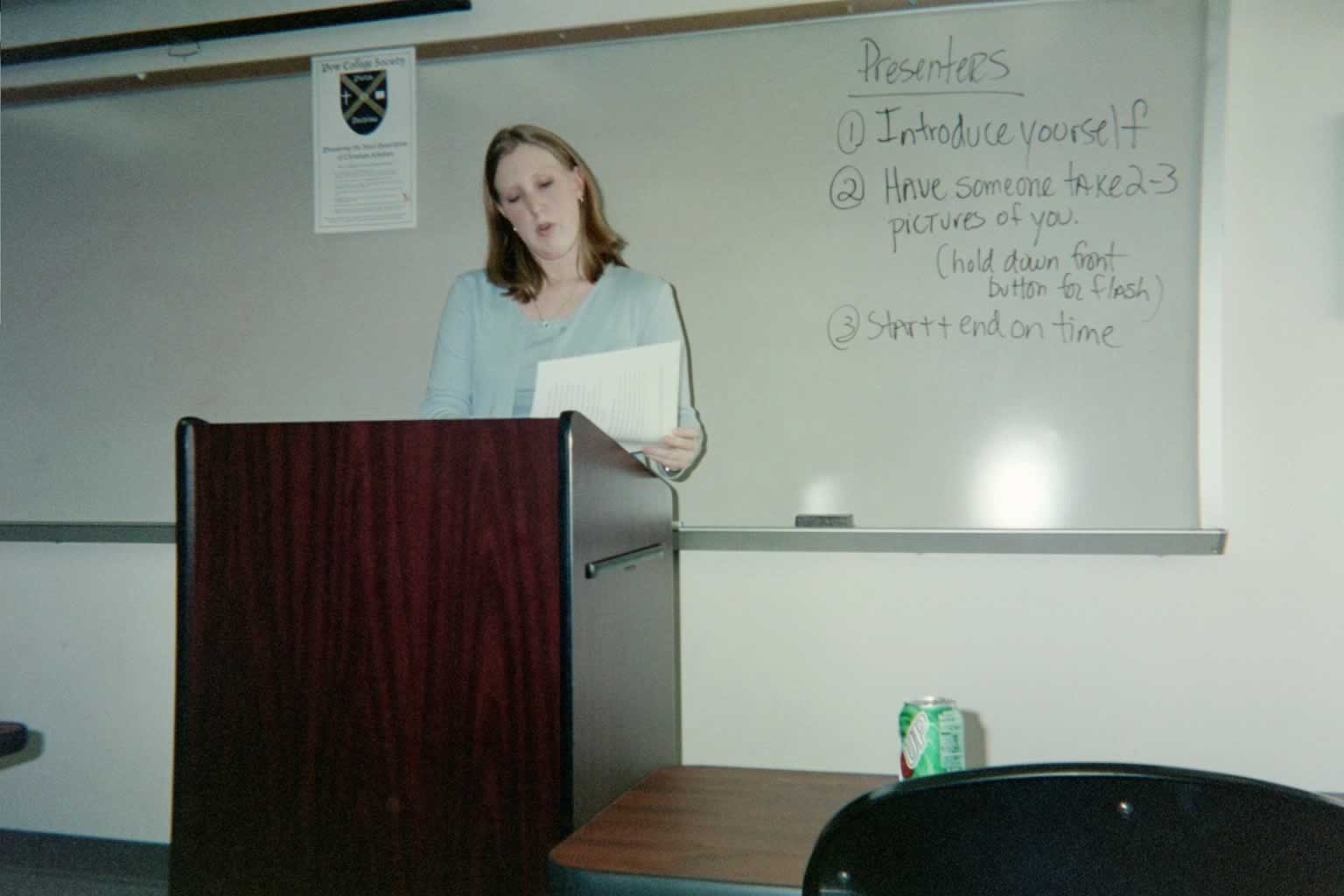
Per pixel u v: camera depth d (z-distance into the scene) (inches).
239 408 98.5
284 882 52.1
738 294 88.9
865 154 86.9
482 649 50.7
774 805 50.9
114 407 101.0
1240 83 82.2
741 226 88.9
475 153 94.0
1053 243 83.9
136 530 99.3
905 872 28.4
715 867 40.3
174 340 100.0
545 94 92.8
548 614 50.2
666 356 67.6
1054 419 83.5
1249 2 82.4
